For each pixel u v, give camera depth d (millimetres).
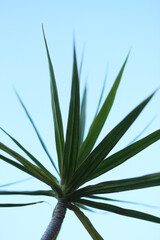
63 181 1488
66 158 1478
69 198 1477
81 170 1459
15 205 1501
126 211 1468
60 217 1438
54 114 1623
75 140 1472
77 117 1472
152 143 1464
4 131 1521
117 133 1437
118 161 1484
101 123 1572
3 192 1456
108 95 1565
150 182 1428
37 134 1643
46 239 1376
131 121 1426
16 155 1445
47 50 1641
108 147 1443
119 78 1562
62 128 1610
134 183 1438
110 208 1479
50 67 1639
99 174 1488
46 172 1534
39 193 1488
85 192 1473
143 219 1461
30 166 1455
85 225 1537
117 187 1449
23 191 1473
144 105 1408
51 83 1676
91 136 1579
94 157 1447
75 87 1464
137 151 1475
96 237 1548
